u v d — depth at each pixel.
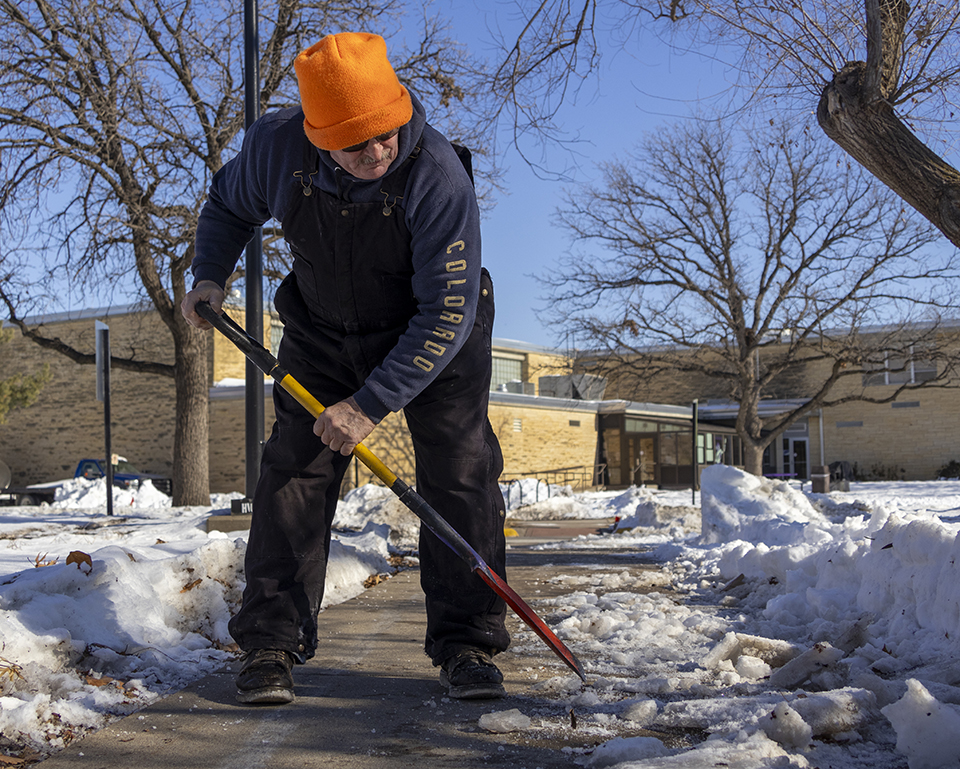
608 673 3.05
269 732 2.40
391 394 2.55
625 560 7.21
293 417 2.88
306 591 2.84
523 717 2.43
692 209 19.95
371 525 7.95
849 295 19.52
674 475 30.88
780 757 2.00
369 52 2.36
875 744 2.22
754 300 20.47
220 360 24.67
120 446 26.22
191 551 4.12
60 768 2.12
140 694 2.72
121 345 26.39
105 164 13.84
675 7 7.02
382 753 2.22
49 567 3.33
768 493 8.12
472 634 2.84
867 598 3.69
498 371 33.69
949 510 13.47
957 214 4.87
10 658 2.61
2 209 13.08
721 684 2.81
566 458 29.56
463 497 2.88
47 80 12.87
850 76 5.26
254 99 8.66
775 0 5.99
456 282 2.58
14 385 23.78
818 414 34.19
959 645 2.95
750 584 5.02
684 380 36.09
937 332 21.16
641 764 1.94
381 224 2.58
